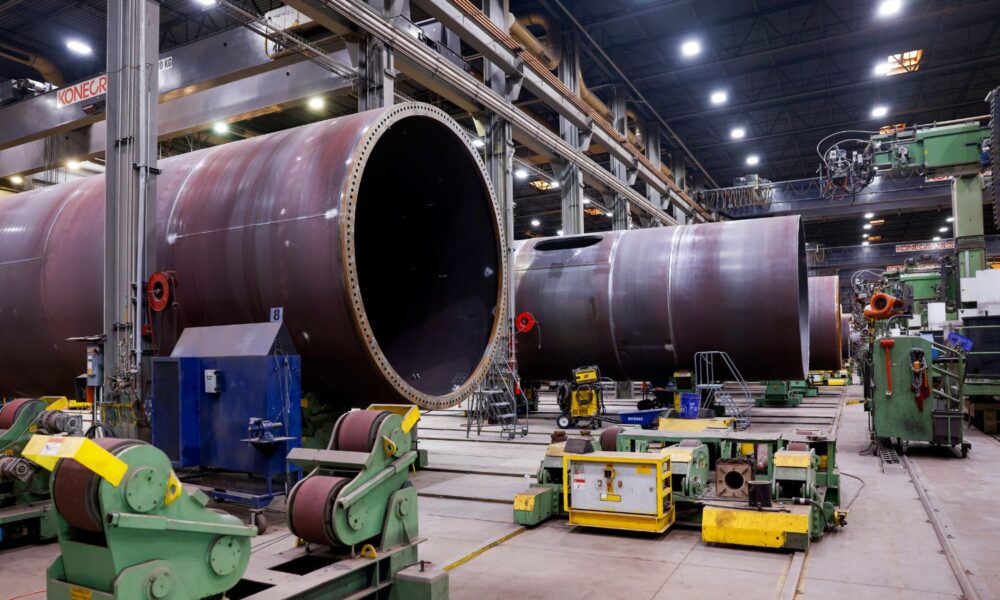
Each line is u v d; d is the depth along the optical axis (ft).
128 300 23.03
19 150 56.90
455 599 14.56
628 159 74.23
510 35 52.01
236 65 42.75
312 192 21.29
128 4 24.08
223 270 22.70
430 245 30.09
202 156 26.30
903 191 95.96
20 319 27.68
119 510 9.61
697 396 39.60
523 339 47.21
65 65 68.74
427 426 48.37
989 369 39.09
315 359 22.29
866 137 100.48
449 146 26.30
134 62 23.79
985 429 39.93
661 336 41.70
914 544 18.20
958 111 92.53
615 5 64.69
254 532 11.39
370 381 22.25
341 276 20.44
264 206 22.12
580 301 44.24
